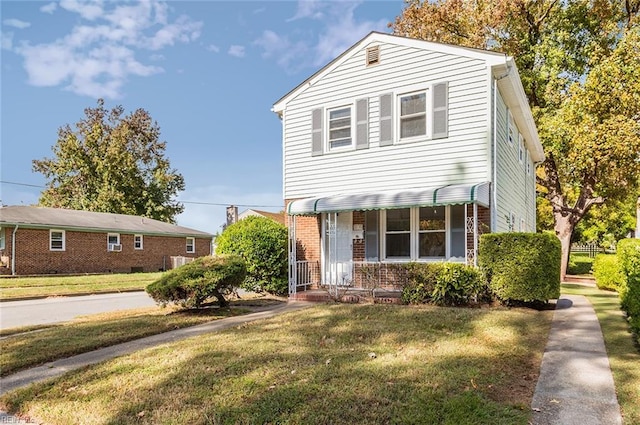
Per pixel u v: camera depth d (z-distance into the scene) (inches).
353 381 184.9
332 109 538.3
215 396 174.1
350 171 518.0
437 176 465.7
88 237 1189.1
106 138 1780.3
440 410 154.6
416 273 420.8
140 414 161.0
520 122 624.7
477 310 365.4
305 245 550.3
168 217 1891.0
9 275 1003.3
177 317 389.4
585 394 170.4
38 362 247.9
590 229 1330.0
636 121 605.0
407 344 251.4
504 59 435.2
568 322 314.0
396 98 495.2
